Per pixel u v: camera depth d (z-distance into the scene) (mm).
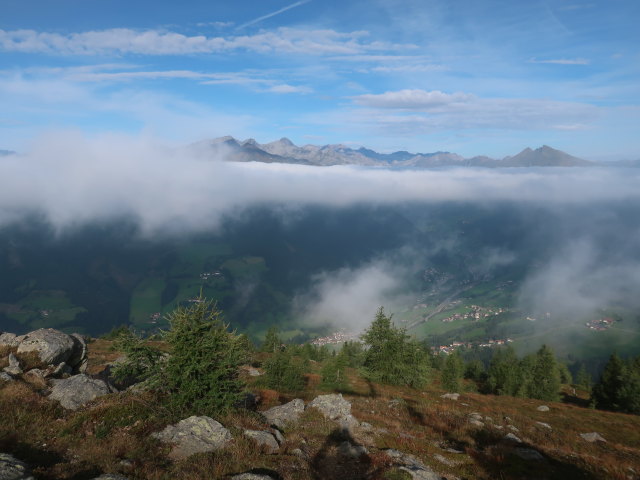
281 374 35531
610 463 20703
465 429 24625
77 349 26094
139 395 18250
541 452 21266
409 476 14500
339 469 15047
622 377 55625
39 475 11164
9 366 20969
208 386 18406
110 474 11602
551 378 63656
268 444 15883
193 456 13828
